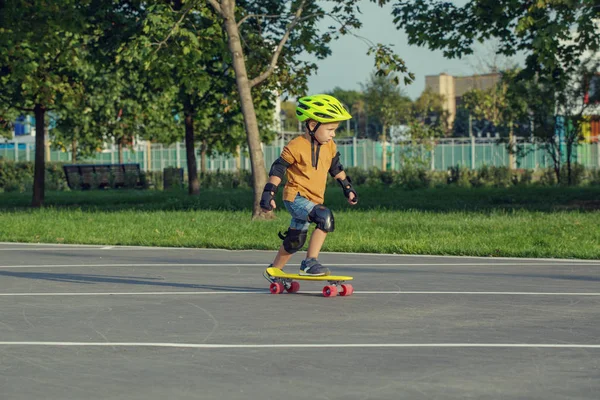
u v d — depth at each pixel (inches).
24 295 470.9
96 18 1317.7
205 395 257.6
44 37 1236.5
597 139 2474.2
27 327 372.8
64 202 1537.9
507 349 320.2
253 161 1024.9
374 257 668.7
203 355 312.8
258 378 277.7
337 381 273.0
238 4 1358.3
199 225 918.4
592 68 1706.4
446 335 348.2
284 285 475.2
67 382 274.8
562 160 1931.6
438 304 428.8
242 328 365.7
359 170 2230.6
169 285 509.0
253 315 398.9
